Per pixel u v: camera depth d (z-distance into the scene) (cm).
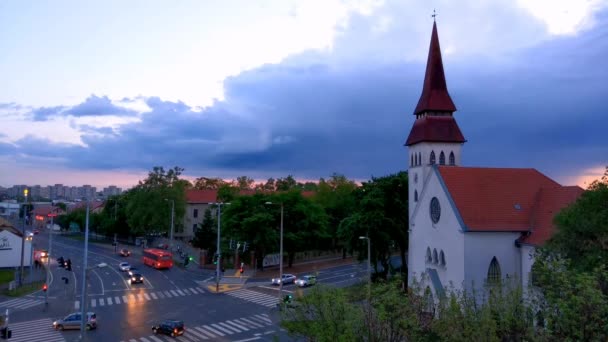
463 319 1709
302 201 7962
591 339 1475
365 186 6400
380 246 6028
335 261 8956
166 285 6625
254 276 7412
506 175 4581
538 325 1723
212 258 8444
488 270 4084
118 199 13625
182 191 11031
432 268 4681
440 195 4541
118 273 7669
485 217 4188
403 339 1881
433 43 5703
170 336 4019
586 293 1497
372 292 2016
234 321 4553
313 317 2098
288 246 7744
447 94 5584
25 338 3981
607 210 2694
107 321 4559
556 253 2627
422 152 5503
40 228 17450
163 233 11869
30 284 6519
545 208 4169
